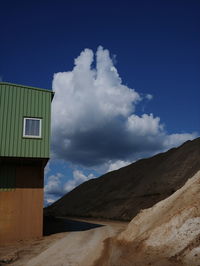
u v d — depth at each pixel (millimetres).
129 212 51219
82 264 13359
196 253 11305
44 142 23234
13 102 23344
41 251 17000
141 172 74938
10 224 22562
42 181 23859
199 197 14992
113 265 12719
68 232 26594
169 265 11336
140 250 14578
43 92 24344
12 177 23422
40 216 23297
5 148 22219
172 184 50438
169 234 13969
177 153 64438
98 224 37625
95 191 89125
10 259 14727
